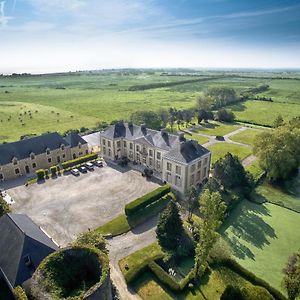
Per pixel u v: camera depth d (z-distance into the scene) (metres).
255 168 78.88
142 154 77.31
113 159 83.12
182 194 64.50
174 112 134.38
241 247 47.88
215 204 38.50
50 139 81.69
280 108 172.88
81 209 57.22
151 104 185.88
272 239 50.03
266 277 41.44
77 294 30.11
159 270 40.19
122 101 198.38
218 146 100.75
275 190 68.06
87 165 77.25
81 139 88.56
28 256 35.47
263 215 57.47
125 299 36.53
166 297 37.09
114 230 50.19
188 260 44.78
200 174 68.19
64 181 69.75
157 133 76.69
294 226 53.84
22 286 33.22
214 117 141.88
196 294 37.75
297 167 76.00
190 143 67.44
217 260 43.12
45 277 30.20
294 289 32.91
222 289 38.66
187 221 52.97
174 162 64.25
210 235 37.94
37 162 77.56
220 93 182.62
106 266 30.45
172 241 45.47
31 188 66.19
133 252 45.06
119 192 64.12
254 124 133.75
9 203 59.50
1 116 147.88
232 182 62.44
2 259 36.78
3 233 40.03
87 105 183.62
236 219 55.91
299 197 64.94
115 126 83.81
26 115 151.25
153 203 58.28
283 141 71.31
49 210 56.81
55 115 153.25
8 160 71.31
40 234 40.91
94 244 39.78
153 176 72.31
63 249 32.88
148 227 52.19
